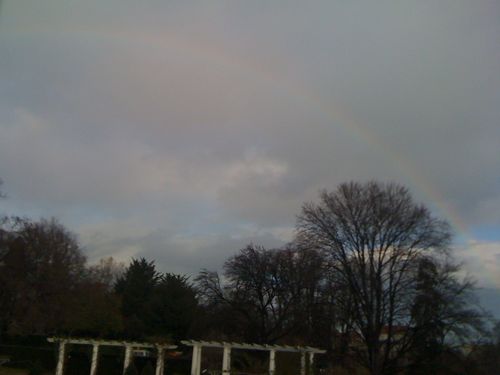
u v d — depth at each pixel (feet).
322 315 172.96
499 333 161.17
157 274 285.64
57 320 184.44
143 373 153.38
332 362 169.68
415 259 164.76
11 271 180.34
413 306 161.89
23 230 188.65
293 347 149.18
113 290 288.10
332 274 170.81
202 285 230.89
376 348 161.99
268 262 223.30
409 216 168.35
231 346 148.05
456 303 159.22
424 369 162.71
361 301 166.09
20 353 195.83
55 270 187.21
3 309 181.06
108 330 213.25
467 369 160.35
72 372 193.16
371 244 168.35
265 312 219.82
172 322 237.66
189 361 196.85
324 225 175.22
